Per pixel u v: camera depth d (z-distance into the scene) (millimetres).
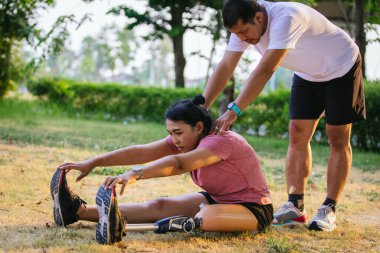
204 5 12062
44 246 3076
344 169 3918
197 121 3359
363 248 3428
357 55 3814
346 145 3941
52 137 8266
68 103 14273
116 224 3086
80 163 3406
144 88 14008
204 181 3459
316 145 9539
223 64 3916
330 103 3861
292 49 3652
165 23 13055
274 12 3520
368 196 5211
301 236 3633
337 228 3902
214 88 3939
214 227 3279
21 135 8172
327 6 15242
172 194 4820
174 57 14984
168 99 13562
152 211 3455
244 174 3436
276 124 11070
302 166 3994
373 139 9102
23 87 16141
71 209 3424
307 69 3762
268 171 6277
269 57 3445
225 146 3342
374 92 8891
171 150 3611
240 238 3428
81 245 3078
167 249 3137
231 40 3895
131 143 8133
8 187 4629
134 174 3078
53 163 5914
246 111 11641
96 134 9312
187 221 3205
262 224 3457
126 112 14094
